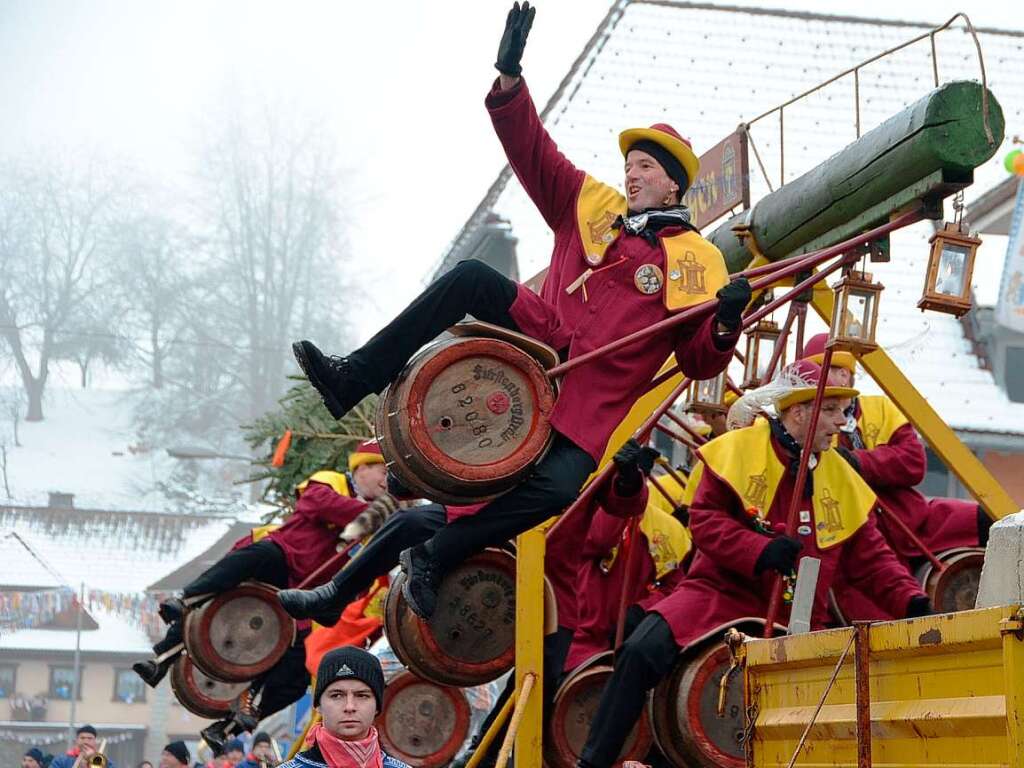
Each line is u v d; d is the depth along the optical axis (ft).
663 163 19.48
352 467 34.19
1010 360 63.72
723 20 71.51
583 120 66.44
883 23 73.00
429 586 18.37
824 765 15.75
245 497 165.78
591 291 18.88
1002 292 58.29
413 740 30.66
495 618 23.07
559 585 24.62
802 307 24.16
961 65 71.10
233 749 47.98
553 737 24.27
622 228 19.15
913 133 20.59
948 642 13.48
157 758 126.52
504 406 17.95
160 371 175.22
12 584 132.98
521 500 18.04
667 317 18.84
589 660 24.80
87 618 130.00
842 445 27.84
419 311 18.06
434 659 22.84
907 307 63.93
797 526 23.25
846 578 24.03
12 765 124.36
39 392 174.09
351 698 15.14
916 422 25.30
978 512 27.61
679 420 26.66
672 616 22.48
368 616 33.09
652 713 22.70
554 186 19.34
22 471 165.68
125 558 139.64
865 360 25.41
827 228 23.02
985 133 20.33
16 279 176.96
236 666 33.27
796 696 16.51
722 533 22.34
